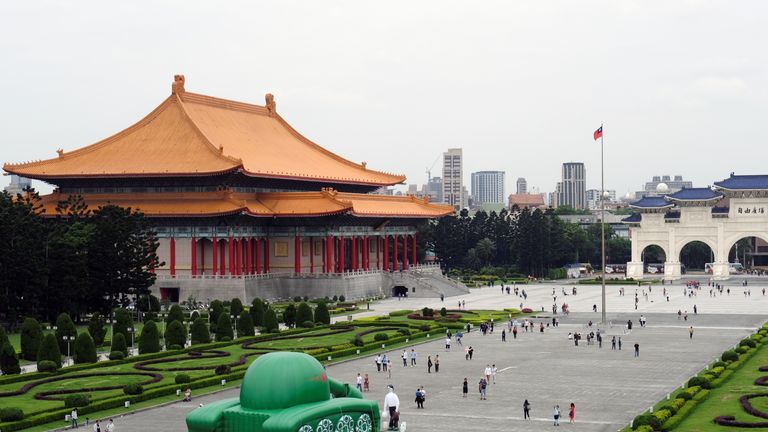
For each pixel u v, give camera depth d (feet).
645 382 422.41
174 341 516.73
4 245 572.92
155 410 364.38
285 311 642.63
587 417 348.38
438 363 466.70
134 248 644.69
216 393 397.19
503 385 417.90
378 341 552.41
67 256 597.93
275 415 211.00
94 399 370.12
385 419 327.88
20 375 417.49
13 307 590.14
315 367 222.48
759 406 347.15
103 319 613.93
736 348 488.44
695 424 320.29
